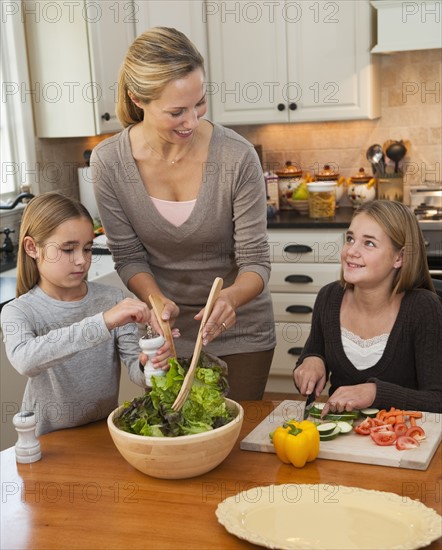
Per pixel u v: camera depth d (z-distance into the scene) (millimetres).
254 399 2424
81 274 2041
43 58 4023
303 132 4625
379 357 2109
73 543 1358
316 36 4164
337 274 4062
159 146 2135
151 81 1893
